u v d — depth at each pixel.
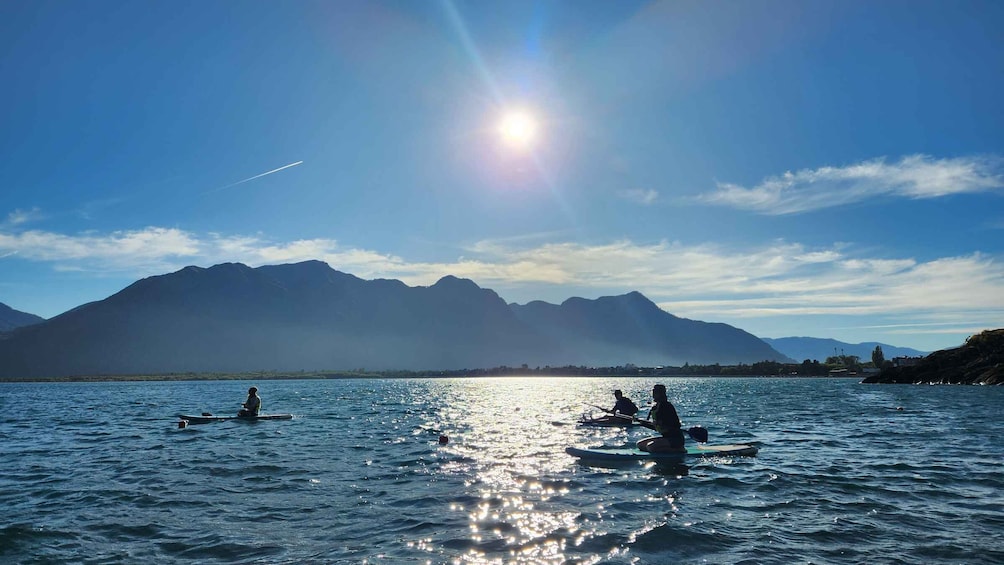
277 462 18.34
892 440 23.44
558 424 31.80
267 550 9.54
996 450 20.41
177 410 46.81
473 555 9.21
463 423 32.56
